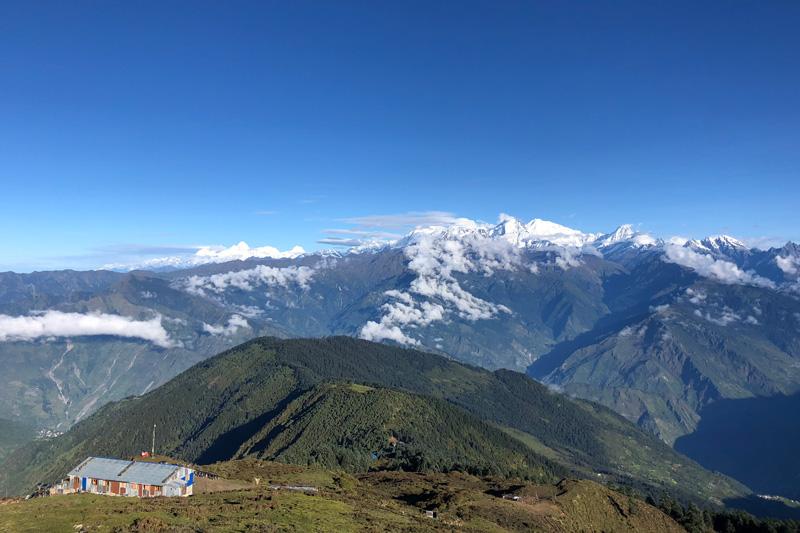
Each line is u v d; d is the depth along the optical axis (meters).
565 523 134.75
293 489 127.12
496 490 158.38
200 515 86.12
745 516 199.75
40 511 86.50
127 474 111.25
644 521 161.50
